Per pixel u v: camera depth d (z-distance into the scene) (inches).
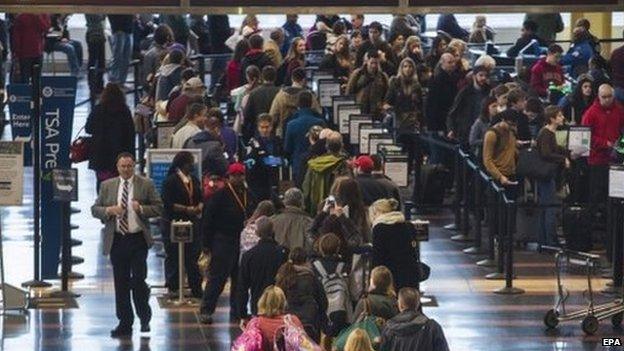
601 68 1923.0
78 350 1402.6
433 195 1876.2
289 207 1425.9
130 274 1445.6
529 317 1508.4
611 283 1611.7
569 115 1882.4
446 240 1784.0
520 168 1696.6
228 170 1520.7
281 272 1275.8
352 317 1337.4
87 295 1574.8
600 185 1718.8
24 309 1520.7
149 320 1451.8
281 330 1189.7
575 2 1264.8
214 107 1830.7
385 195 1501.0
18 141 1525.6
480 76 1894.7
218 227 1464.1
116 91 1690.5
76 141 1692.9
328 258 1350.9
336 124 1916.8
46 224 1609.3
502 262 1638.8
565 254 1524.4
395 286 1381.6
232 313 1485.0
